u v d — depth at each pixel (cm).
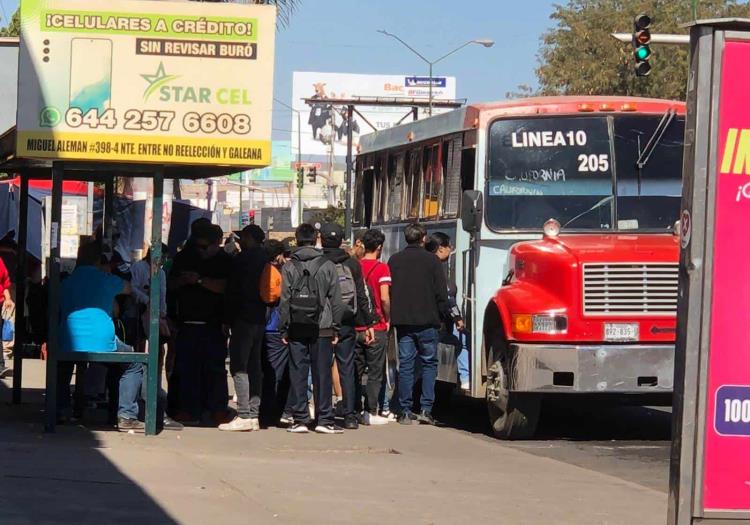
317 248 1436
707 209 696
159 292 1309
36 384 1936
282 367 1530
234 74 1274
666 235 1499
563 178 1528
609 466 1288
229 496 973
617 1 5919
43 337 1491
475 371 1539
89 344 1292
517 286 1448
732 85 696
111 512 881
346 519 911
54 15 1245
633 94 5809
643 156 1527
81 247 1327
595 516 962
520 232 1521
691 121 702
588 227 1514
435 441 1403
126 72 1257
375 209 2091
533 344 1395
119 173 1522
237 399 1422
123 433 1327
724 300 697
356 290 1480
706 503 701
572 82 5853
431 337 1570
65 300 1300
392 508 966
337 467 1172
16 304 1598
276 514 912
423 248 1579
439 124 1739
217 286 1455
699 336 697
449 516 944
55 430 1309
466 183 1555
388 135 2027
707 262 696
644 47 2719
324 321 1418
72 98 1248
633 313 1384
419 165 1838
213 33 1269
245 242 1415
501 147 1538
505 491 1071
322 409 1434
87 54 1250
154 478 1033
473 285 1538
